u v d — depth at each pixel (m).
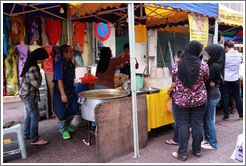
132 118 3.01
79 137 3.74
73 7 4.34
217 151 3.08
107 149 2.77
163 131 3.96
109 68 3.61
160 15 5.12
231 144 3.34
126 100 2.92
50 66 6.02
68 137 3.63
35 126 3.33
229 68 4.40
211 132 3.10
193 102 2.56
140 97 3.10
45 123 4.56
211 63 3.02
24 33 5.80
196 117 2.70
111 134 2.79
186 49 2.53
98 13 4.61
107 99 2.84
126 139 2.97
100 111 2.65
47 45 6.04
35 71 3.10
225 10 4.07
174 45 10.45
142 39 5.54
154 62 9.59
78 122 4.29
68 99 3.56
